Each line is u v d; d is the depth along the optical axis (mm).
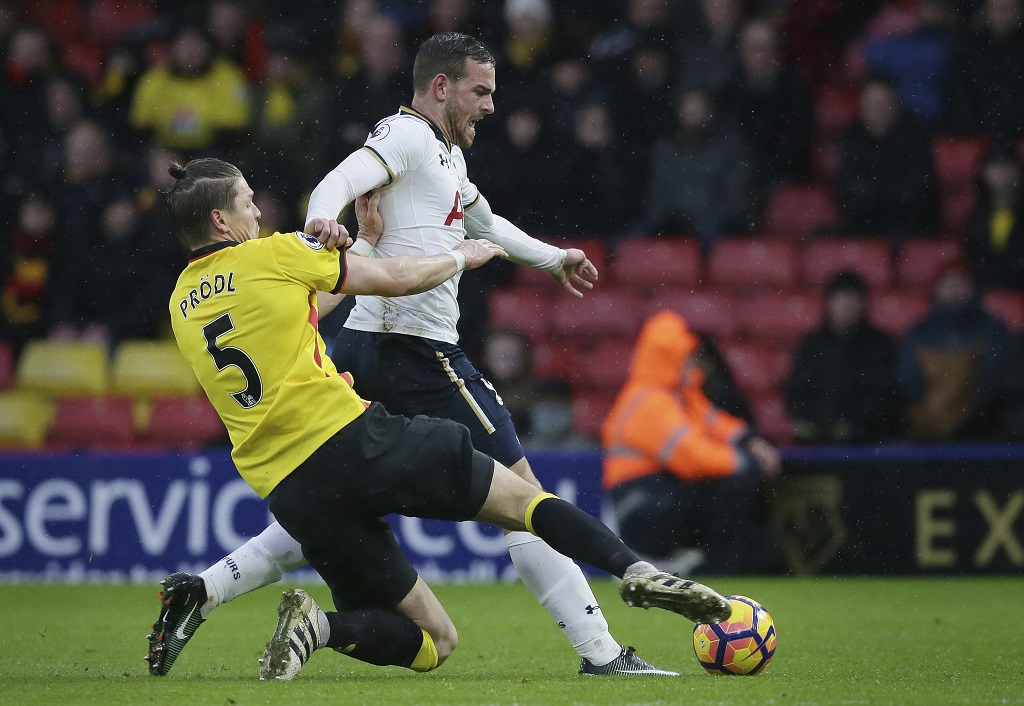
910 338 39062
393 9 45844
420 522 33125
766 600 28469
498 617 25781
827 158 45719
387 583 15125
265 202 42406
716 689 13734
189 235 14695
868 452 33469
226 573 16391
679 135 43688
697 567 32531
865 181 43844
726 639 15531
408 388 16766
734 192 44031
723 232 44094
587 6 47250
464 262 15305
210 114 43875
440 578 32969
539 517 14195
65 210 42312
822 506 33281
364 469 13953
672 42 44906
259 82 44375
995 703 12773
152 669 15969
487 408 17000
